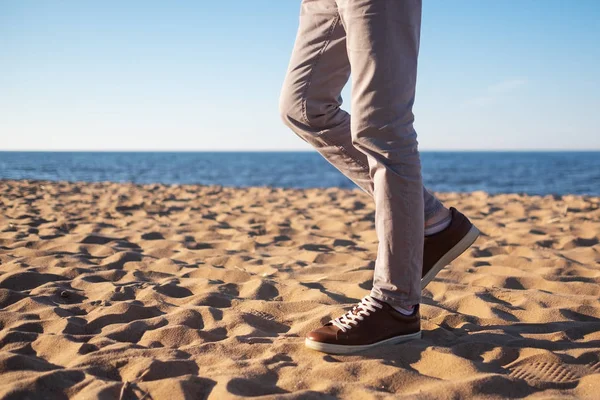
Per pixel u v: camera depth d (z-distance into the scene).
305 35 1.55
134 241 3.60
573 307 1.95
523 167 49.12
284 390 1.27
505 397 1.21
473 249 3.14
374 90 1.40
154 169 35.41
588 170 39.81
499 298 2.16
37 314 1.90
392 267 1.48
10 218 4.58
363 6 1.37
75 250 3.18
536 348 1.49
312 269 2.74
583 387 1.26
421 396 1.19
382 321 1.50
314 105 1.55
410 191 1.45
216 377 1.30
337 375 1.34
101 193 7.98
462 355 1.48
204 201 6.91
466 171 38.41
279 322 1.87
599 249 3.17
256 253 3.27
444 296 2.20
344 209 5.70
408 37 1.40
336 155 1.59
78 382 1.30
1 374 1.35
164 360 1.40
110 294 2.18
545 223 4.44
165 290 2.27
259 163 64.88
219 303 2.09
